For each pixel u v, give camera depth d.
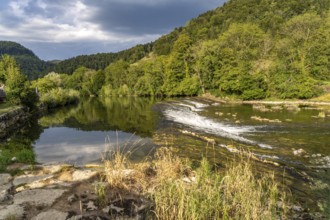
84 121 32.91
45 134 25.31
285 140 18.89
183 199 6.65
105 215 6.49
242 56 61.81
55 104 50.97
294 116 29.88
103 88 89.94
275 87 48.19
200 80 59.09
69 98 59.16
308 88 45.41
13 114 30.00
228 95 51.81
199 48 65.44
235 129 23.19
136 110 41.94
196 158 14.55
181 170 9.45
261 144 17.80
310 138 19.45
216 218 6.61
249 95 47.38
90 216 6.39
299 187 10.46
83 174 9.23
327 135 20.34
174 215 6.55
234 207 7.15
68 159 16.44
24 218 6.23
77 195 7.54
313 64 55.50
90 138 22.92
